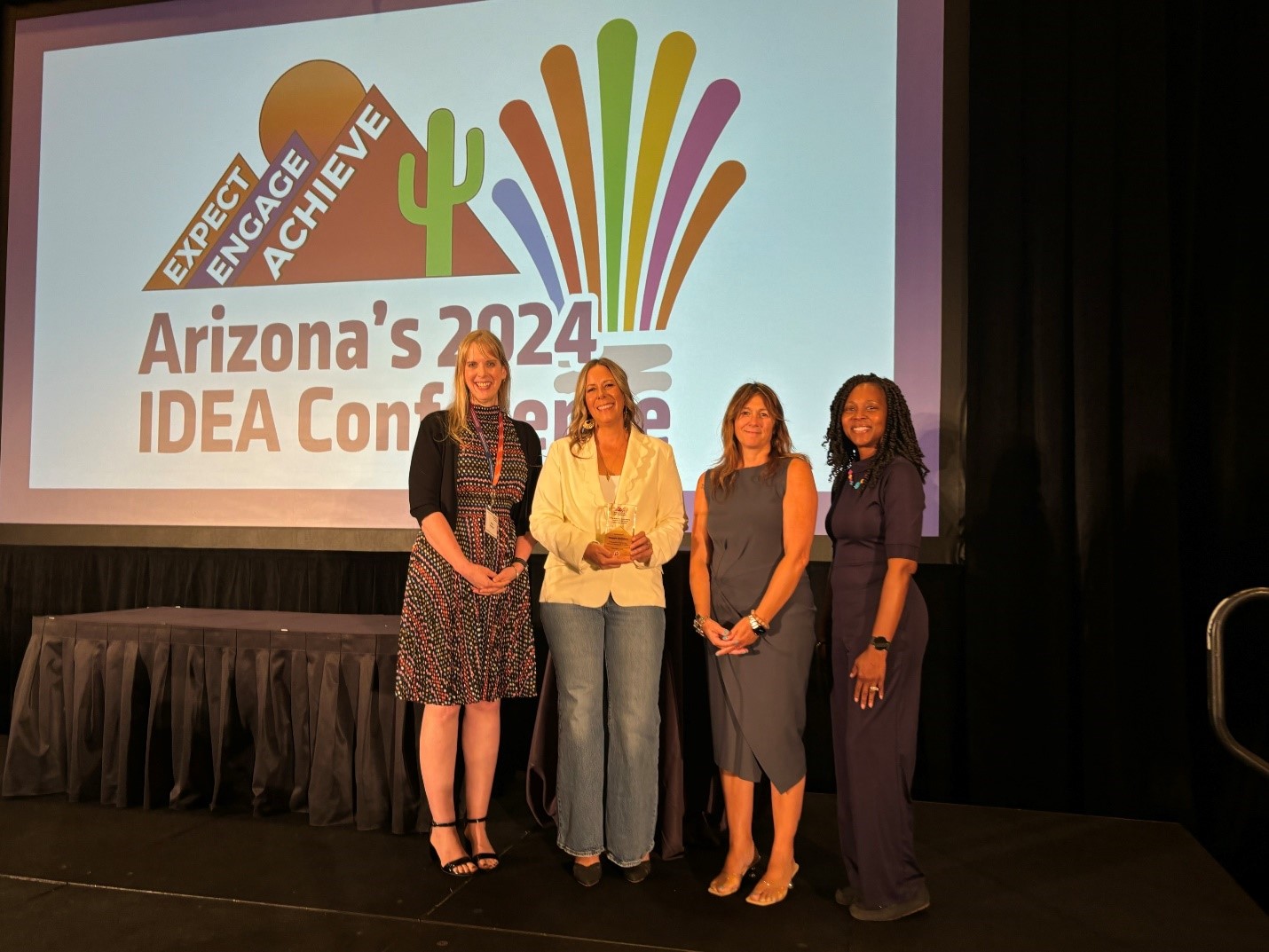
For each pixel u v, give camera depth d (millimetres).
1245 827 2803
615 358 3273
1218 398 2875
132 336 3764
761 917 2125
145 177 3789
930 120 3035
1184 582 2906
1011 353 2967
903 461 2133
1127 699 2844
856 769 2111
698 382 3191
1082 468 2881
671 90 3254
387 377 3490
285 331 3600
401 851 2545
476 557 2352
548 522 2289
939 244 3016
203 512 3635
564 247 3346
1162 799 2814
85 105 3875
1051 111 2955
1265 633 2807
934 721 3068
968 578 2982
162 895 2234
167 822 2764
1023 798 2945
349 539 3486
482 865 2410
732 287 3178
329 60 3607
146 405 3729
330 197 3586
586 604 2299
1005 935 2025
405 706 2684
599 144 3322
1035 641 2938
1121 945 1979
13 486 3859
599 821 2314
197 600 3693
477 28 3459
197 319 3695
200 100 3744
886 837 2098
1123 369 2871
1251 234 2838
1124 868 2434
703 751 2674
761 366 3146
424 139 3496
